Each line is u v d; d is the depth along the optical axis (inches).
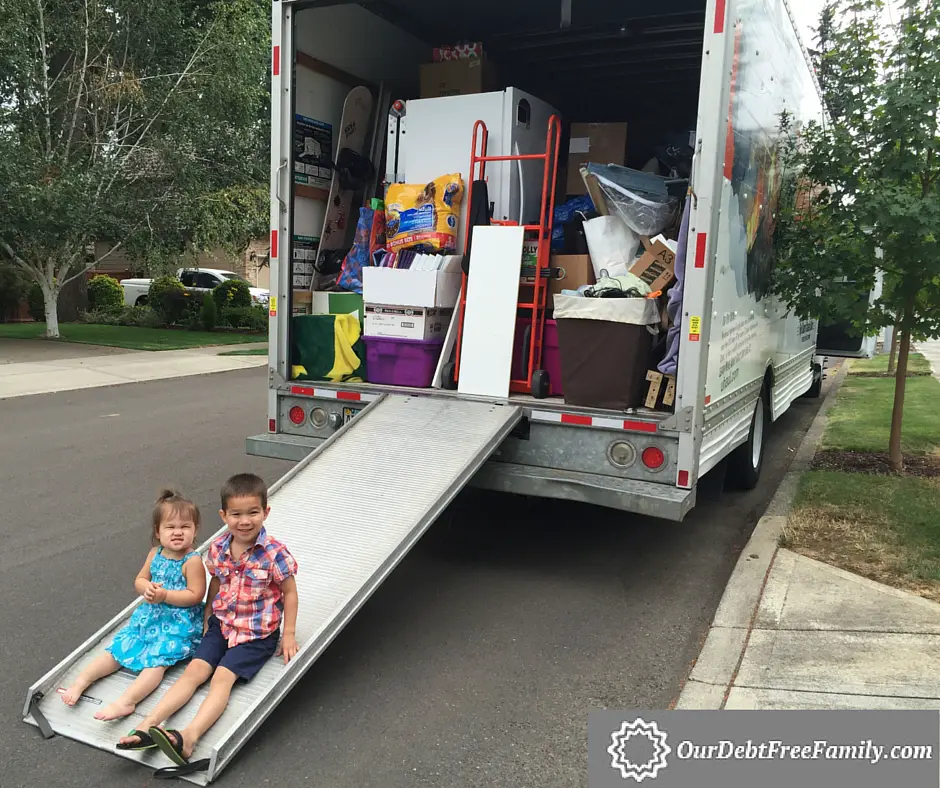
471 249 195.8
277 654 125.5
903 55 230.2
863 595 161.6
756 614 155.0
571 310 173.9
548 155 196.7
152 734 104.8
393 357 203.8
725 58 155.8
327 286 231.1
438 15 240.1
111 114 645.3
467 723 123.0
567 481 166.7
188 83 649.6
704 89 156.3
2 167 538.3
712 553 197.0
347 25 223.5
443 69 237.5
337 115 233.0
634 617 160.4
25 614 159.9
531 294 200.5
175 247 668.1
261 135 711.1
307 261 225.0
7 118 592.7
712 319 165.2
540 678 136.3
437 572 184.5
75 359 566.3
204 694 120.1
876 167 236.1
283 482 171.3
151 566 127.0
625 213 188.5
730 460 236.7
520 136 215.5
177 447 310.2
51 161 588.1
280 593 126.0
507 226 194.9
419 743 117.8
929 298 242.5
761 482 260.7
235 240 737.0
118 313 893.8
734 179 172.4
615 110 297.9
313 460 177.0
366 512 157.4
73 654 129.3
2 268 805.9
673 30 231.0
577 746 116.9
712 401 173.2
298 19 207.8
